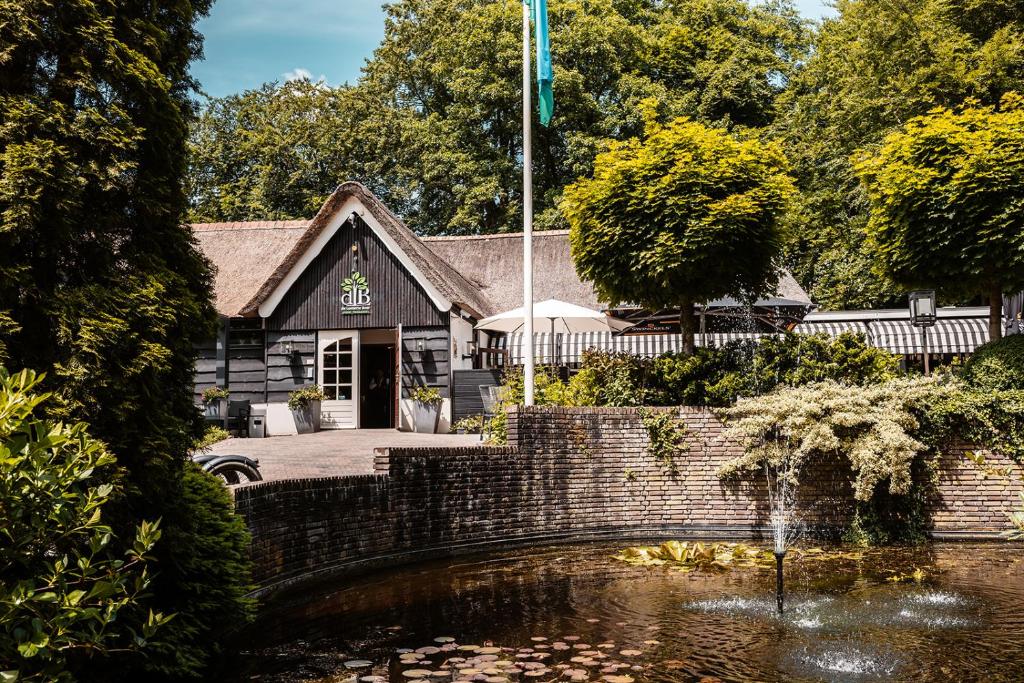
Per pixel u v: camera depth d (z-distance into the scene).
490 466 13.35
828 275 36.59
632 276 15.81
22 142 6.02
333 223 24.28
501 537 13.35
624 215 15.59
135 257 6.78
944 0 31.53
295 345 24.47
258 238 28.05
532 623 8.25
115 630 6.02
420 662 6.94
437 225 40.97
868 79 32.69
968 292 15.68
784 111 42.56
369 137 41.66
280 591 9.66
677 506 14.78
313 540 10.45
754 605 9.00
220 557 7.56
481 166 37.59
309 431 22.92
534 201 37.97
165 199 7.17
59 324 5.96
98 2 6.68
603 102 38.75
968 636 7.66
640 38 41.41
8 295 5.87
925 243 15.12
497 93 36.88
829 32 39.16
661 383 15.70
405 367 23.83
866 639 7.59
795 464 14.38
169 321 6.70
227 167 43.09
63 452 4.95
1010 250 14.29
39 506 4.61
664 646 7.38
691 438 14.84
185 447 7.11
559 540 14.03
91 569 4.82
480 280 28.81
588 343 25.55
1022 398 13.72
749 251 15.87
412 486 12.18
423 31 42.28
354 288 24.36
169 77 7.39
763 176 15.91
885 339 26.08
